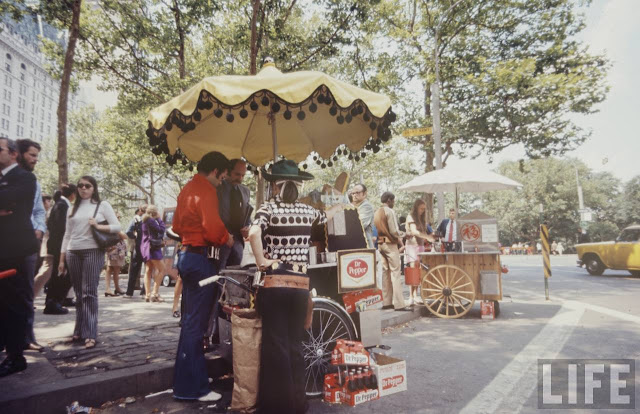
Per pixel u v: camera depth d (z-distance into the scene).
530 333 5.48
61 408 2.98
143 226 7.75
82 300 4.27
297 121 5.20
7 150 3.53
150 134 3.88
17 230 3.42
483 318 6.62
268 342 2.92
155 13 14.34
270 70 3.96
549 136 14.16
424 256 7.20
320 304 3.50
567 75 14.48
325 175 24.47
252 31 11.68
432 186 8.51
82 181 4.34
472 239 6.87
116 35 14.40
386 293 7.09
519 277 13.79
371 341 3.84
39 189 4.36
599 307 7.46
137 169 24.11
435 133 12.00
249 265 3.67
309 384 3.52
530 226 52.12
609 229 50.94
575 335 5.28
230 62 16.55
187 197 3.41
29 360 3.71
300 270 3.08
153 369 3.46
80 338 4.36
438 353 4.63
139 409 3.08
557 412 2.97
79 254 4.27
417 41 16.52
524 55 15.48
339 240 4.12
